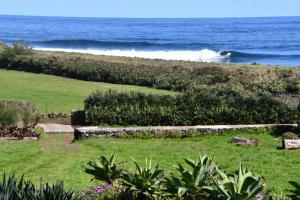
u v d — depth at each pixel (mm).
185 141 24547
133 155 20453
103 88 45625
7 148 21109
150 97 27938
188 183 9664
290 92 41625
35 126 26703
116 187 11250
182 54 104875
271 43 149750
